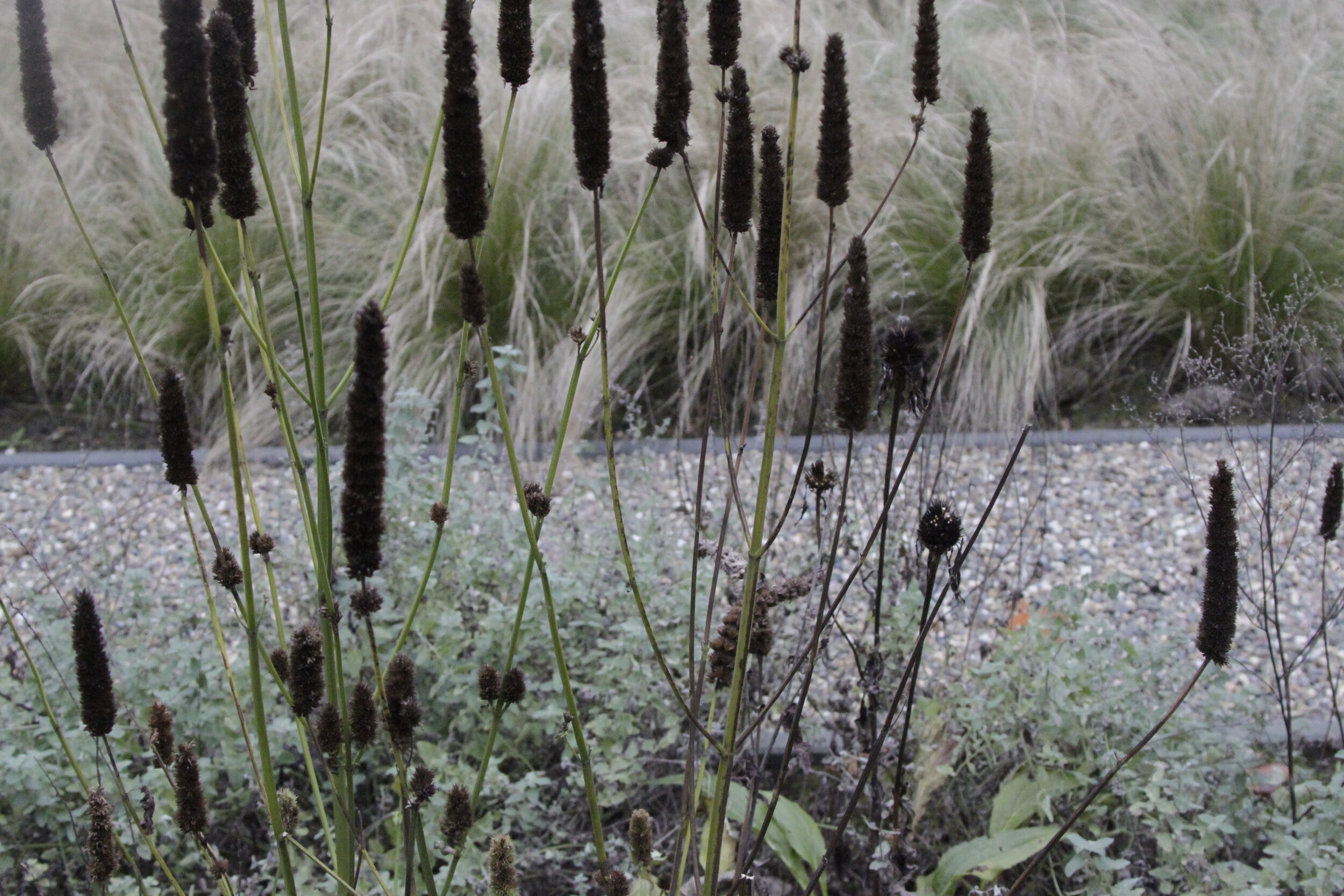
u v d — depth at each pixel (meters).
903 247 5.55
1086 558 4.22
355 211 6.03
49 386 5.97
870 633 3.46
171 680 2.98
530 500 1.75
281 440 5.31
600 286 1.61
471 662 3.19
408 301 5.62
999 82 6.20
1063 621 3.04
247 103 1.64
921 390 1.79
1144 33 6.53
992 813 2.78
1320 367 4.96
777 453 4.53
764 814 2.62
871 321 1.61
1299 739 3.20
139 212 6.07
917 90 1.73
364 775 3.00
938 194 5.67
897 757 2.39
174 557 4.30
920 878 2.61
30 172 6.17
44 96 1.87
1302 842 2.42
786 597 1.89
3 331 5.94
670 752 3.16
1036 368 5.12
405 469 3.69
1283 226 5.51
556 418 5.18
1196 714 3.01
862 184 5.75
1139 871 2.76
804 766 2.08
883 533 2.24
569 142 5.95
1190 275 5.57
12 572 4.26
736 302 5.41
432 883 1.72
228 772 2.92
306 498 1.71
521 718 3.14
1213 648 1.84
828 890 2.71
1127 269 5.62
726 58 1.66
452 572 3.49
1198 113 5.91
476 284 1.61
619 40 6.60
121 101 6.38
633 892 2.21
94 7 6.71
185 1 1.35
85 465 5.16
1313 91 6.03
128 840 2.62
